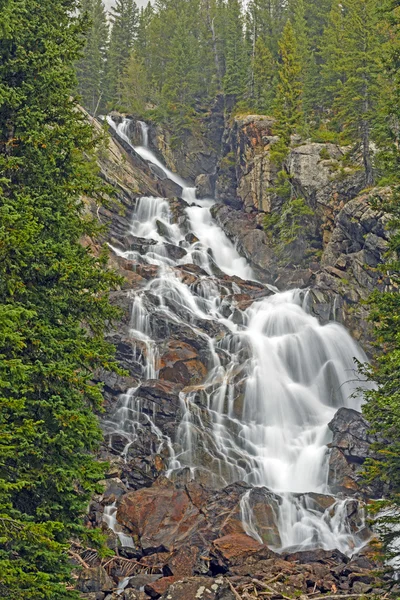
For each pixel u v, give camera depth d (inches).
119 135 3154.5
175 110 3319.4
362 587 852.0
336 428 1304.1
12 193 758.5
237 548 936.3
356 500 1104.8
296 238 2160.4
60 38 820.0
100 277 772.0
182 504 1056.2
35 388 678.5
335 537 1054.4
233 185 2795.3
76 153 837.2
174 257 2094.0
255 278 2174.0
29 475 644.7
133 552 973.2
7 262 660.7
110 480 1125.1
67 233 780.6
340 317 1752.0
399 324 823.1
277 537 1035.3
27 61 773.3
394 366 808.3
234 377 1471.5
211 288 1862.7
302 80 2935.5
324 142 2320.4
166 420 1336.1
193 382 1473.9
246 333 1652.3
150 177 2871.6
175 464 1242.6
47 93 786.8
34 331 688.4
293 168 2230.6
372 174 2043.6
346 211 1931.6
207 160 3253.0
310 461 1300.4
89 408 725.9
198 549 952.9
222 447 1306.6
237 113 2962.6
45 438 652.7
